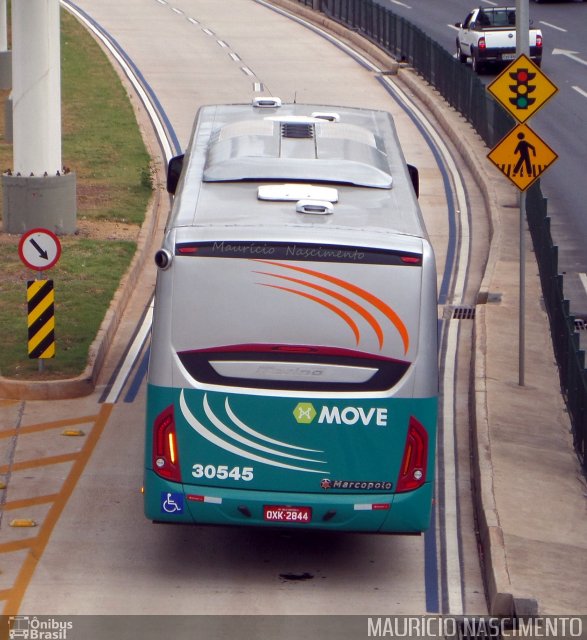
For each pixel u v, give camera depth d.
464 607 24.45
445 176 61.56
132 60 87.19
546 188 60.44
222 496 24.03
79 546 26.39
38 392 34.44
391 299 23.59
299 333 23.59
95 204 53.31
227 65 87.12
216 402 23.69
